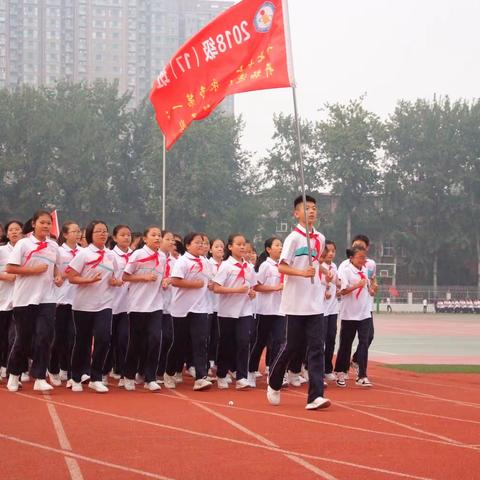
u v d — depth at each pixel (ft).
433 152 212.43
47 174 195.11
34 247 31.83
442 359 54.80
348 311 36.73
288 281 28.37
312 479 17.69
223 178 205.26
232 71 34.27
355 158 209.36
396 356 57.52
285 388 36.83
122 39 414.41
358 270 36.81
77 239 37.40
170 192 198.08
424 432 23.91
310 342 28.12
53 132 196.24
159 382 37.55
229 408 28.45
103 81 214.90
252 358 37.32
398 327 105.81
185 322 35.29
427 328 103.30
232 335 35.68
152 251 34.04
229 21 34.01
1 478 17.56
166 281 34.58
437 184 211.82
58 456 19.75
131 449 20.65
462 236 210.38
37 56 403.75
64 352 36.86
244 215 212.02
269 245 37.55
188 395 32.71
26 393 32.01
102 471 18.25
